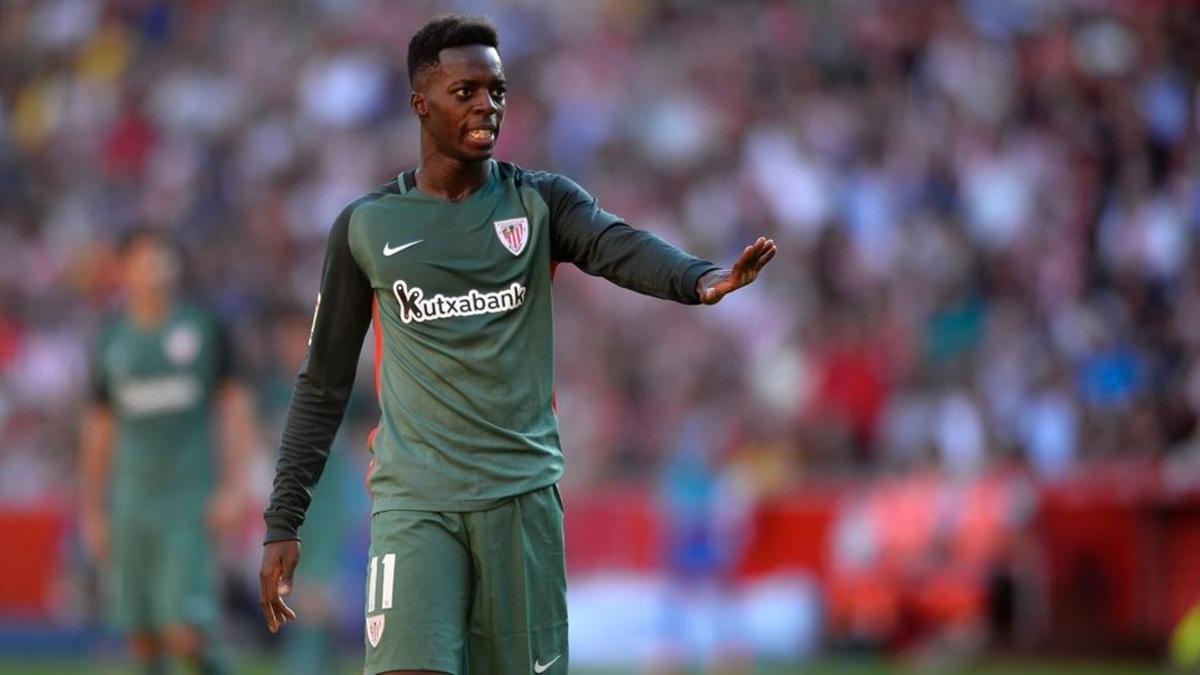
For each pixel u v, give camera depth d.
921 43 68.75
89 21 84.94
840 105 68.25
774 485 51.31
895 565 46.75
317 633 38.50
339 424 19.19
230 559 51.22
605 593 49.41
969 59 66.50
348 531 42.44
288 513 18.73
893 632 46.78
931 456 51.81
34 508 53.72
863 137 66.31
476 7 78.94
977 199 61.09
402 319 18.34
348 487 39.25
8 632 52.81
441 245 18.20
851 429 54.31
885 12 70.12
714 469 44.91
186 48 82.88
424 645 17.72
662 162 69.62
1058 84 64.25
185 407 32.91
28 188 78.94
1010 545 45.12
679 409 57.72
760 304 60.72
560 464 18.61
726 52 72.88
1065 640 45.03
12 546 53.81
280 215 72.88
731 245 64.69
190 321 33.00
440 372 18.20
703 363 59.00
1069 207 59.00
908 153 64.38
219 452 34.06
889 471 52.19
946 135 64.31
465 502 18.06
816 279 61.12
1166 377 51.12
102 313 69.88
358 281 18.62
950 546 45.94
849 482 49.59
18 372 68.88
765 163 66.25
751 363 58.84
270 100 78.62
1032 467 48.97
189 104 80.12
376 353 18.77
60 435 65.81
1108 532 45.22
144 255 32.94
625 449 57.91
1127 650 44.69
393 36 79.00
